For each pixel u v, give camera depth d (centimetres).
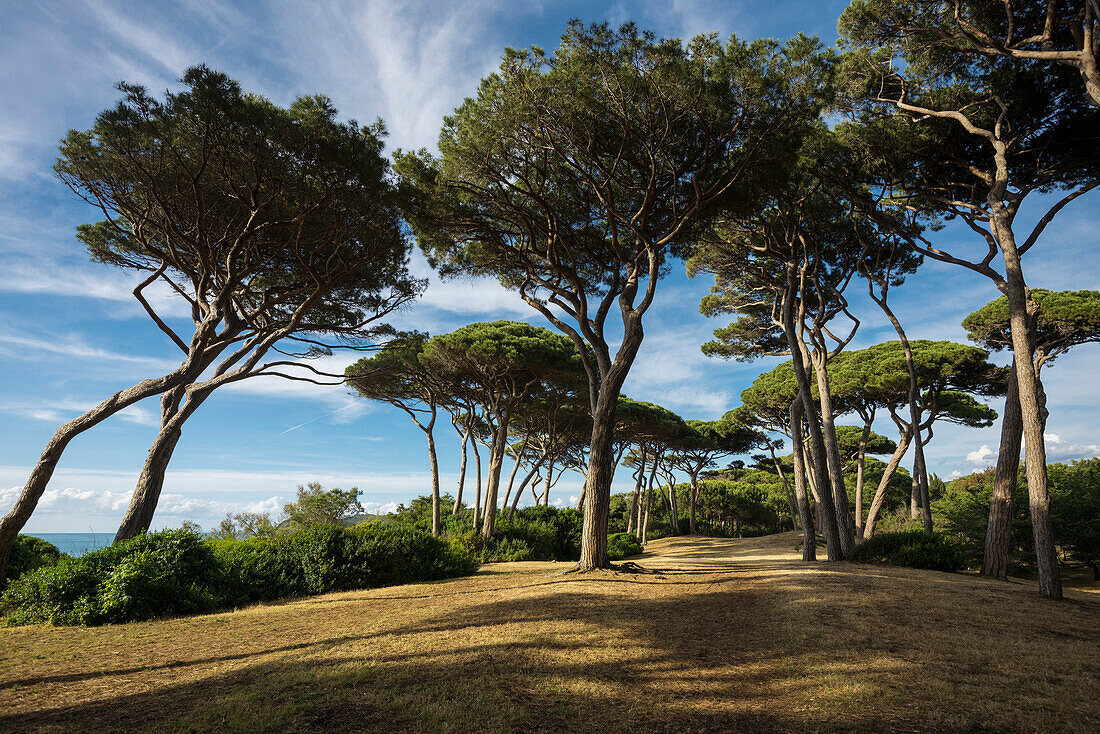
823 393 1783
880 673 471
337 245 1301
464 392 2275
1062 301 1809
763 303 2075
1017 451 1256
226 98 1001
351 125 1137
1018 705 393
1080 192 1141
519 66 1070
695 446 3503
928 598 836
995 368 2103
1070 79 1137
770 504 4869
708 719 377
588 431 2827
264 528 2550
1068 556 1681
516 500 2878
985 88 1230
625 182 1245
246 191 1209
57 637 677
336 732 346
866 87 1334
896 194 1487
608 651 555
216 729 353
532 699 412
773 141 1123
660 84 1009
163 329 1250
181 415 1178
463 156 1193
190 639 655
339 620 762
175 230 1186
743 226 1734
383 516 2761
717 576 1232
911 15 1198
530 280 1528
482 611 784
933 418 2291
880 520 2523
